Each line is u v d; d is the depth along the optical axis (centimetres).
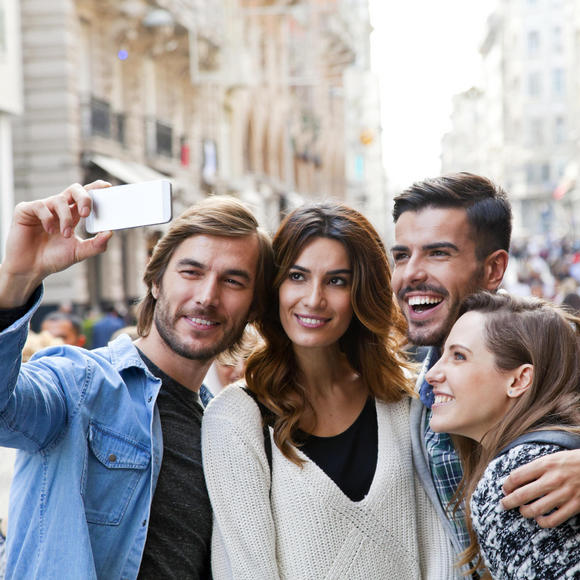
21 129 1672
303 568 236
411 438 262
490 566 198
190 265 243
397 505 249
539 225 7875
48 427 221
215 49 2339
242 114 2842
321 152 4350
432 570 250
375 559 241
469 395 218
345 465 253
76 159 1692
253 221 254
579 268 1686
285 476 242
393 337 285
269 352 263
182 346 243
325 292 257
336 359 268
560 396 209
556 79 7850
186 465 241
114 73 1880
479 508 199
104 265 1803
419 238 279
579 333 220
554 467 186
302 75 2973
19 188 1680
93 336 1156
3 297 206
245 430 244
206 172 2381
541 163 7838
